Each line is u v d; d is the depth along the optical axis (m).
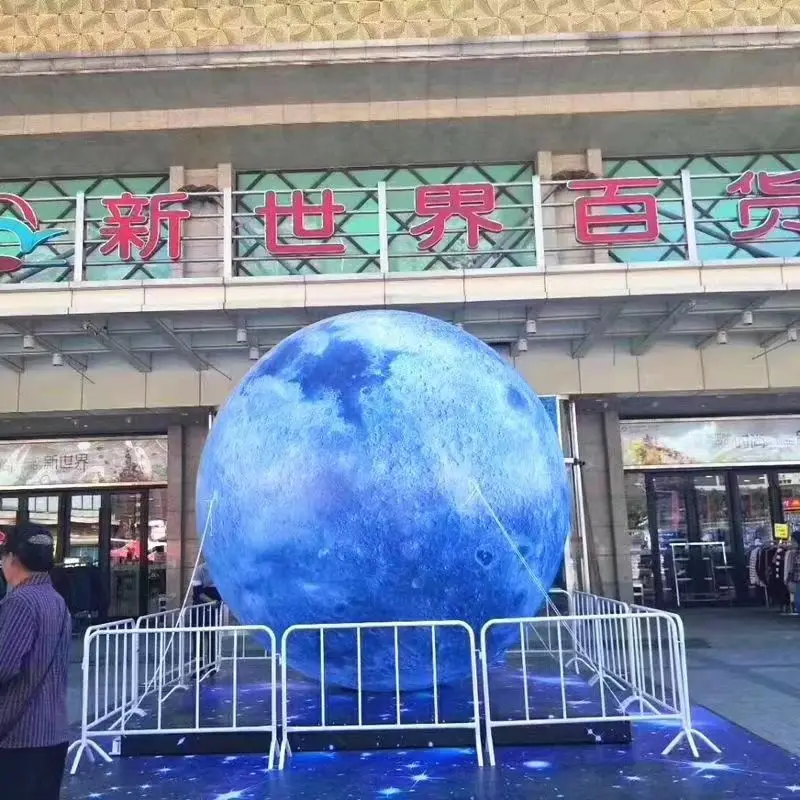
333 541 5.09
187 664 7.86
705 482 16.59
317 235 11.05
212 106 13.72
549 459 5.73
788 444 16.27
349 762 5.21
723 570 16.44
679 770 4.96
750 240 10.99
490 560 5.25
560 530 5.78
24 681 3.29
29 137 13.78
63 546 15.54
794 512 16.42
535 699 6.31
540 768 5.02
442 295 10.72
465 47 13.08
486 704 5.23
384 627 5.23
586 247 11.50
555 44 13.06
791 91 13.75
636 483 16.50
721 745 5.52
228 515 5.44
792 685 8.18
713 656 10.35
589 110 13.71
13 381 13.49
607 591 14.59
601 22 13.56
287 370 5.65
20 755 3.24
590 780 4.79
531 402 5.88
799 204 10.98
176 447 14.73
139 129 13.71
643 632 12.71
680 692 5.65
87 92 13.46
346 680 5.72
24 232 11.09
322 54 13.06
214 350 12.90
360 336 5.73
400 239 13.99
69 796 4.68
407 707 5.91
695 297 10.70
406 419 5.23
